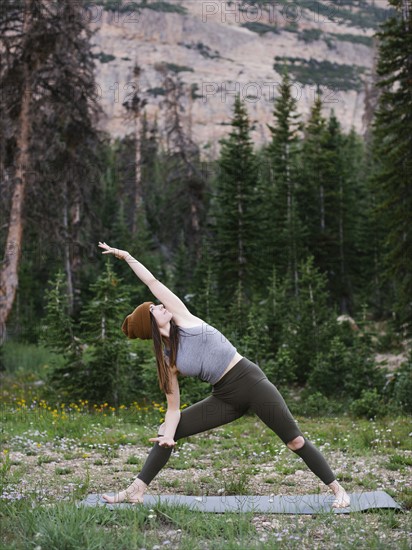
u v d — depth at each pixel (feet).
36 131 72.95
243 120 91.40
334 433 34.50
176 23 423.23
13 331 81.41
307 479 23.36
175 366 16.98
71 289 84.12
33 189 71.77
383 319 105.50
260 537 14.96
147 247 114.52
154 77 361.10
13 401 47.80
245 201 87.45
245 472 24.56
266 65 407.64
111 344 46.88
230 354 16.90
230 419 17.39
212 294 62.54
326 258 110.01
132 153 137.80
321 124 121.80
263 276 86.69
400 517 17.04
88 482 21.24
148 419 40.09
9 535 14.76
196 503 18.22
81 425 35.58
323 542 14.88
